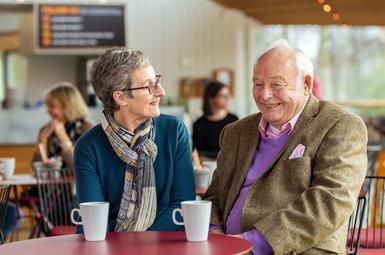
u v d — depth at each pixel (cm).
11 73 1126
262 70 274
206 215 228
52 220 502
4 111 859
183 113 927
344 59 1452
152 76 278
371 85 1466
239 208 283
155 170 285
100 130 284
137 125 281
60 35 969
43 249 221
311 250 263
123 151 276
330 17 882
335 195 258
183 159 288
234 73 1073
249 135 290
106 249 218
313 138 272
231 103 1078
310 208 257
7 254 215
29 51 1014
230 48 1073
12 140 859
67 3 970
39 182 496
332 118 273
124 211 278
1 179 524
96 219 232
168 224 281
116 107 278
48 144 576
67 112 571
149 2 1055
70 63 1048
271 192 272
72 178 498
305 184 269
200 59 1069
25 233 689
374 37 1466
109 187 280
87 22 973
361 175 268
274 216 258
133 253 212
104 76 276
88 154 280
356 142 270
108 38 979
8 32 1062
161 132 288
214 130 691
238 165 289
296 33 1306
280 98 273
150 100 276
